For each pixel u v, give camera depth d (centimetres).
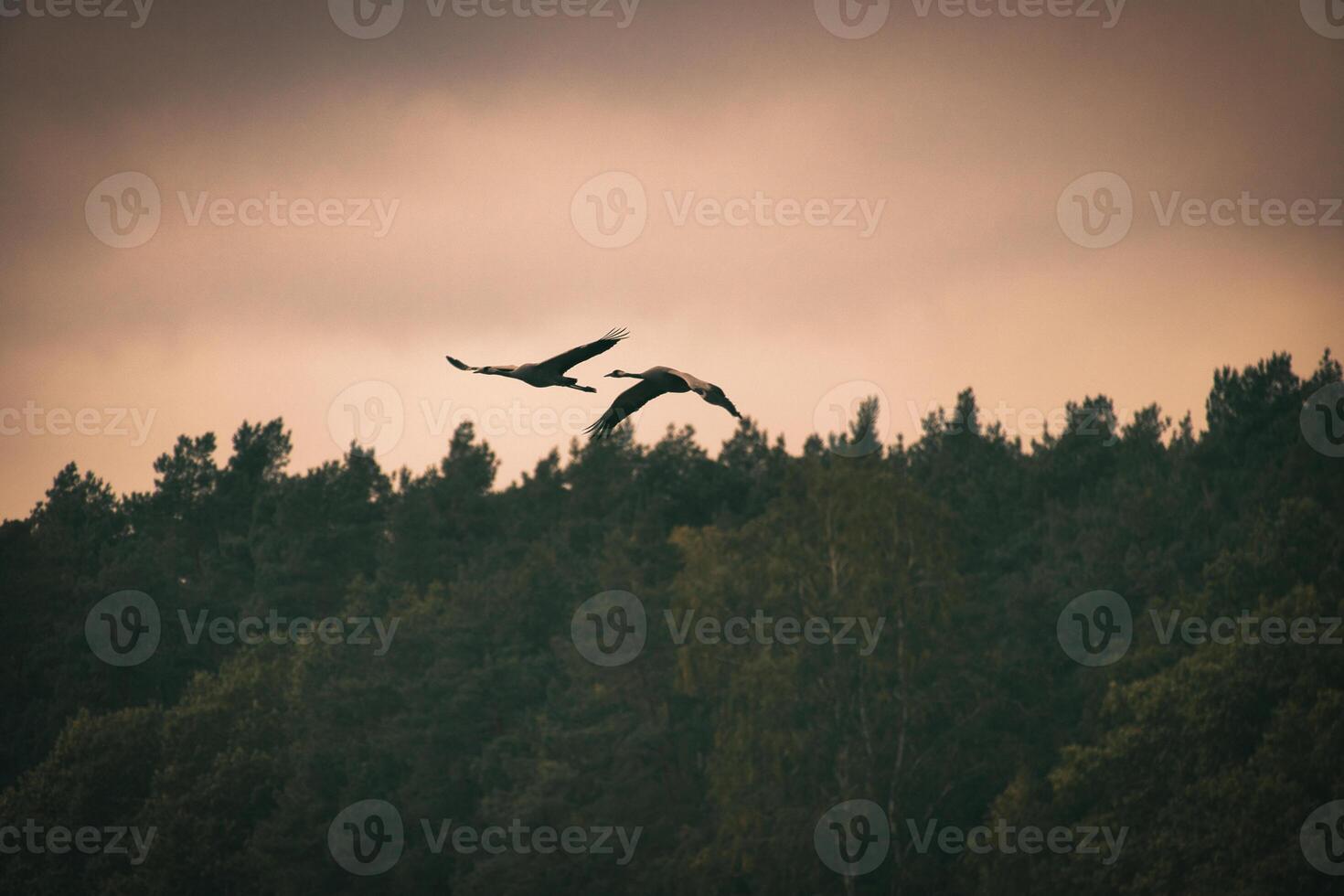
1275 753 9388
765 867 10169
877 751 10769
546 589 13825
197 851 13000
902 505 10881
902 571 10775
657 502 14088
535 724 12594
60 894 13700
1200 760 9788
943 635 11012
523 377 4291
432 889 12200
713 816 11156
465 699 12581
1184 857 9312
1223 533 13362
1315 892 8944
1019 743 11131
